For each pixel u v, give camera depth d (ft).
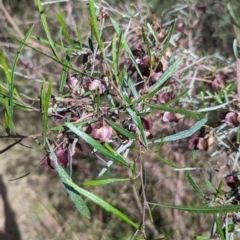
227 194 1.16
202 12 2.03
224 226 1.10
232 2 2.13
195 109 1.47
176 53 1.46
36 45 2.46
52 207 3.35
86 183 0.79
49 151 0.87
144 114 0.89
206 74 1.65
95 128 0.89
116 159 0.82
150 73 0.98
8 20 2.72
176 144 2.26
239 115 1.17
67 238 3.18
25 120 3.27
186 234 2.60
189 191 2.58
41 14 0.87
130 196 2.92
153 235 2.69
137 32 1.47
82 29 2.34
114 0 2.18
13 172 3.50
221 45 2.23
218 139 1.30
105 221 3.16
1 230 3.20
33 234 3.22
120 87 0.89
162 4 2.26
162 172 2.58
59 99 0.90
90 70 1.04
